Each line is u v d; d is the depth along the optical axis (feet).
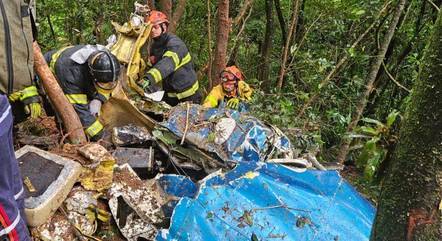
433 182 3.53
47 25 19.93
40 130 11.39
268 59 21.50
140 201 8.85
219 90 15.20
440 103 3.41
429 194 3.56
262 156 10.73
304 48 21.56
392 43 20.71
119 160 9.99
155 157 10.63
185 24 21.88
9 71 8.06
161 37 14.58
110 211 8.75
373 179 13.04
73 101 10.16
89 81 10.34
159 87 14.02
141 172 10.11
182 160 10.47
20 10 8.12
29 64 8.40
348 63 20.45
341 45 21.71
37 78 10.77
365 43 21.25
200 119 11.15
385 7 17.71
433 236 3.60
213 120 11.04
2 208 6.29
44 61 9.55
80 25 19.98
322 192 9.69
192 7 21.90
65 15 19.81
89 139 10.34
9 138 6.46
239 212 8.71
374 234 4.04
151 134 10.96
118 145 10.52
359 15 18.92
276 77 22.15
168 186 9.54
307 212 9.11
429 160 3.51
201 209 8.55
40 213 7.81
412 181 3.63
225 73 15.01
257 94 16.72
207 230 8.39
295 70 19.75
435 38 3.42
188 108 11.35
